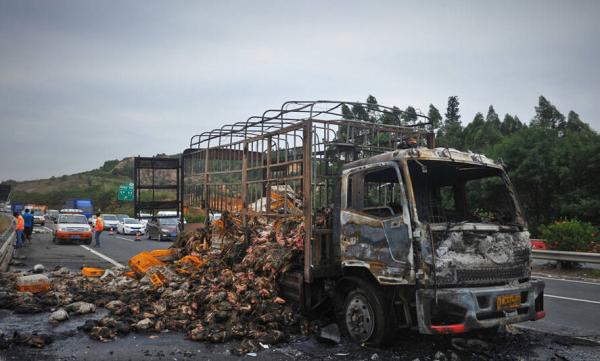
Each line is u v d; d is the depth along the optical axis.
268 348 5.75
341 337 6.17
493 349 5.82
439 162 5.93
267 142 8.27
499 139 44.97
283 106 7.92
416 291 5.24
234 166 9.89
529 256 5.90
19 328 6.50
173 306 7.23
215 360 5.29
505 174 6.31
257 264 7.46
